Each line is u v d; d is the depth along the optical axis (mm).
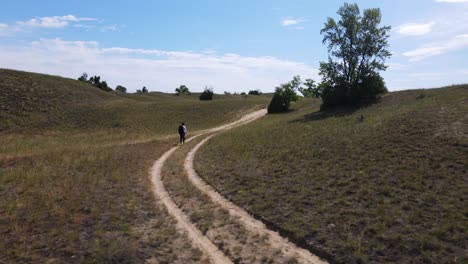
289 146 25422
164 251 10305
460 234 10281
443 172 15281
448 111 26422
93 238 10867
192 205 14922
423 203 12602
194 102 75938
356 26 47938
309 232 11375
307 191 15219
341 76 50000
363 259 9492
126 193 16062
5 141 39906
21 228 11391
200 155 27109
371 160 18656
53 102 61750
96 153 26656
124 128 52469
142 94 114625
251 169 20234
